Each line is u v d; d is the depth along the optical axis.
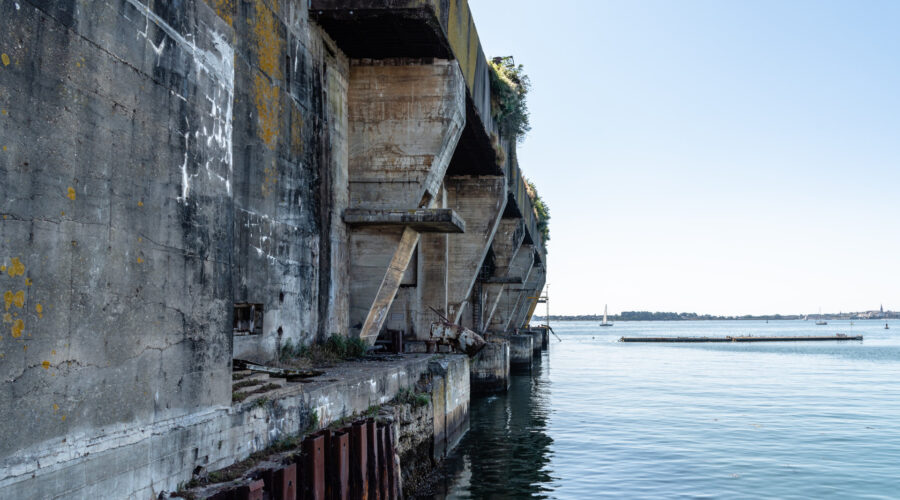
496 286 43.75
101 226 6.15
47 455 5.46
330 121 16.34
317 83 15.45
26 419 5.27
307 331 14.78
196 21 7.79
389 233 17.55
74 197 5.84
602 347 102.94
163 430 6.90
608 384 42.72
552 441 22.36
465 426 22.73
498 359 36.44
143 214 6.74
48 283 5.53
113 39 6.36
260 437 8.75
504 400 33.66
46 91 5.56
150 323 6.78
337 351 15.74
